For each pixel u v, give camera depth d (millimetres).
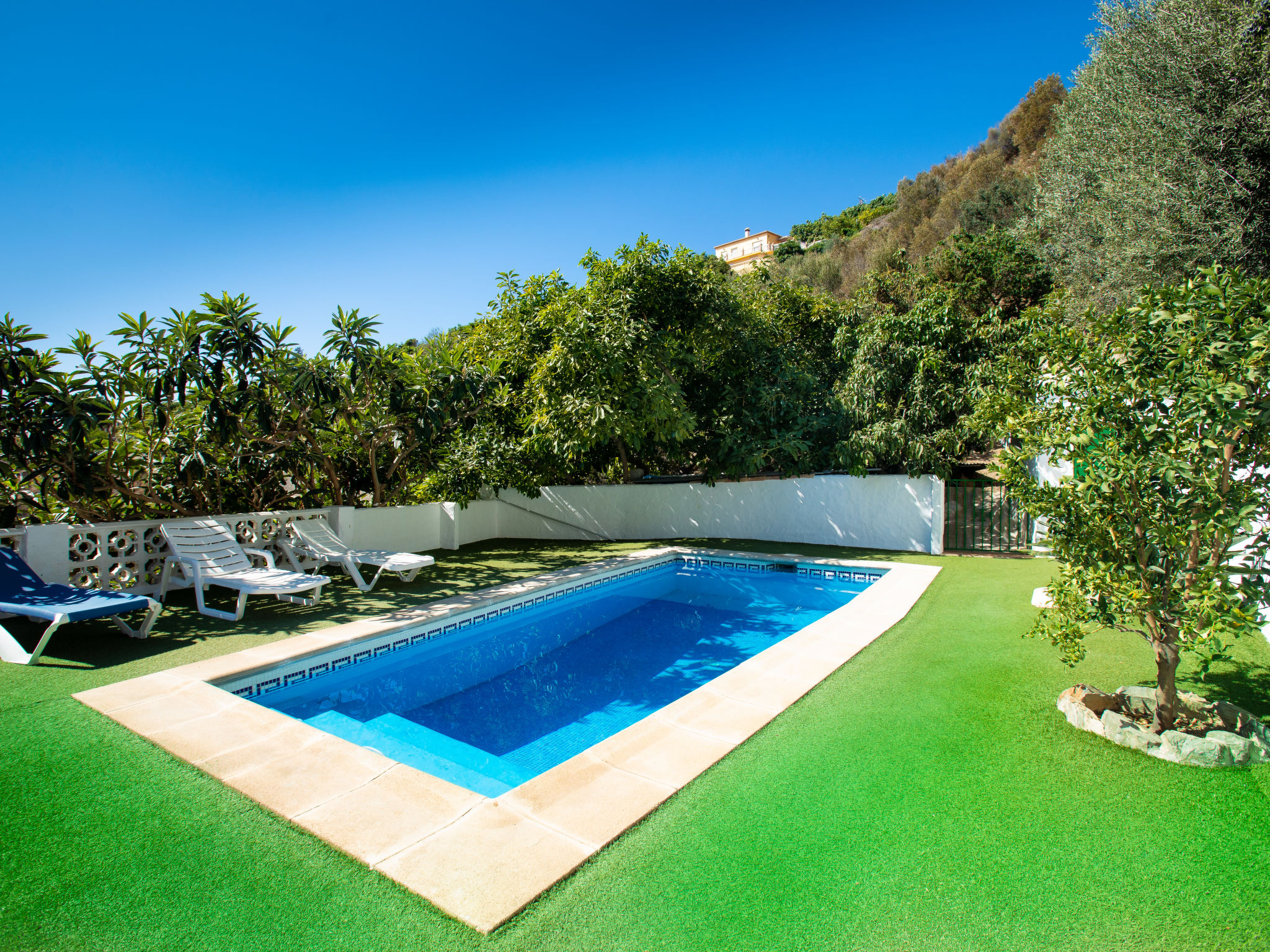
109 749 3406
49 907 2172
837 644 5371
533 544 12656
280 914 2135
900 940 1975
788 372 12984
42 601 5176
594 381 10531
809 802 2832
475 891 2219
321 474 11047
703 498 13281
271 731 3660
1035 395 3717
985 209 31109
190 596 7523
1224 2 10523
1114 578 3135
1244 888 2199
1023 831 2570
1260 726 3268
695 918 2084
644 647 6777
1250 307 2818
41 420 6578
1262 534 3039
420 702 5246
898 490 11062
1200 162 10453
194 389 8125
